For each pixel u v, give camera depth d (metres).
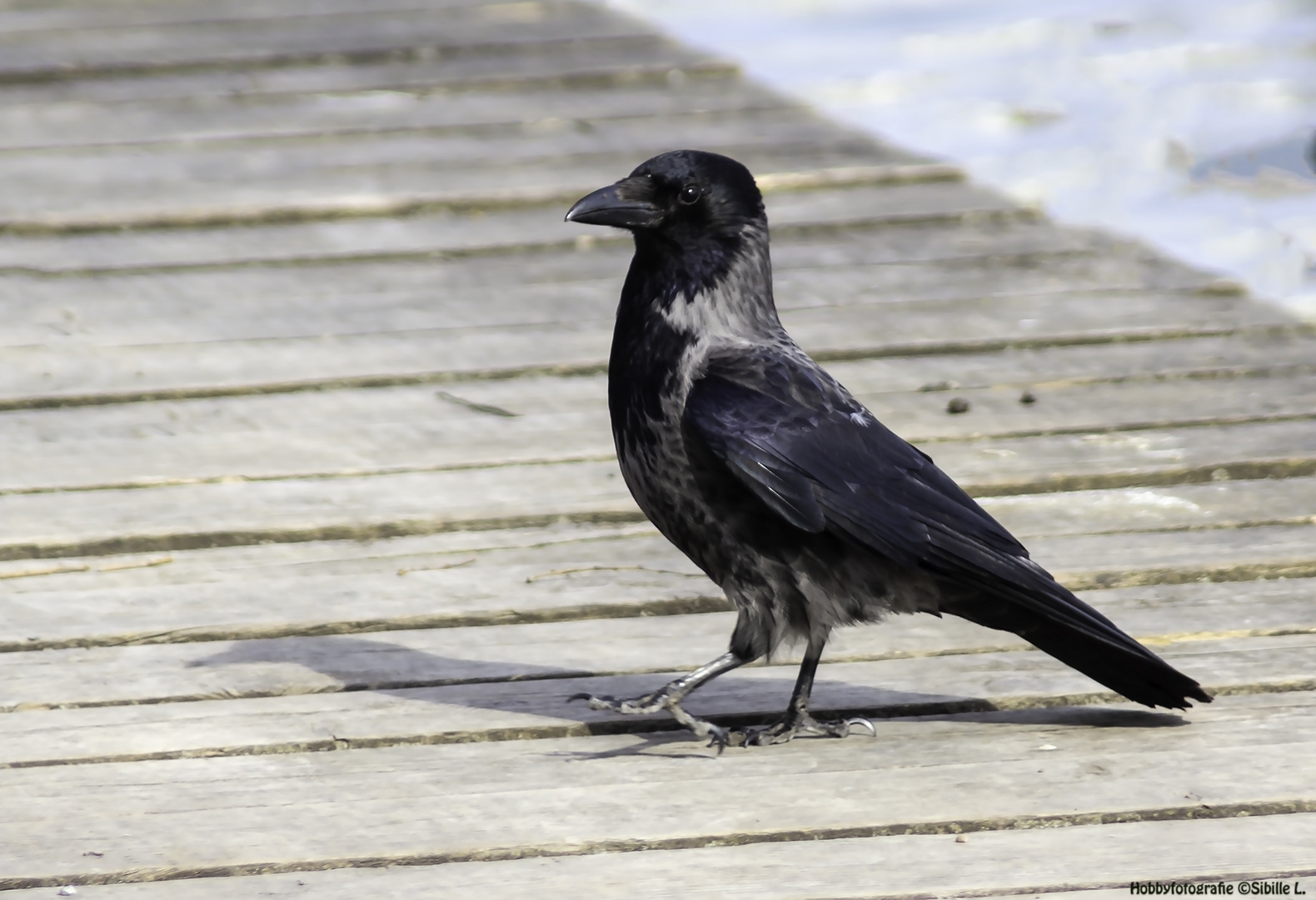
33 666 7.87
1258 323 12.72
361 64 19.27
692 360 7.32
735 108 17.88
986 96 20.00
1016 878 5.89
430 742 7.18
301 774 6.80
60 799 6.54
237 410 11.23
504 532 9.59
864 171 15.88
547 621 8.54
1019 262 14.07
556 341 12.44
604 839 6.19
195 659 7.99
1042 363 12.05
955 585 7.17
